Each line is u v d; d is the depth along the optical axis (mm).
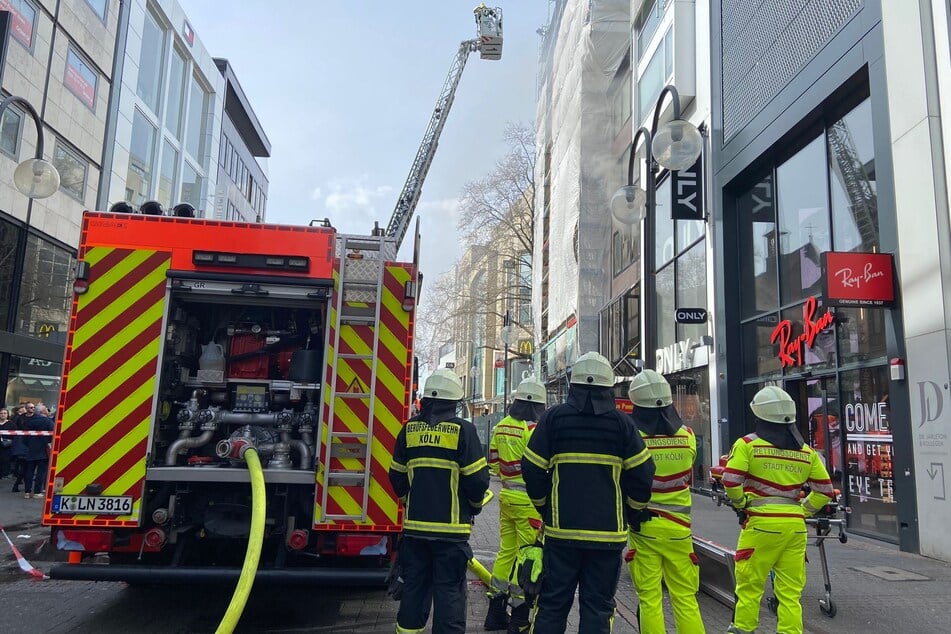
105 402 4875
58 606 5668
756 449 4570
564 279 25438
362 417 5031
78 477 4762
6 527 9414
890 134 9219
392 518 4922
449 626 3945
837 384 10586
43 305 17875
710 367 15172
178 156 28297
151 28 24875
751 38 13617
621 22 22844
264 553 5344
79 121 19172
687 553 4219
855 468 10211
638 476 3770
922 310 8539
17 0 15945
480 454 4219
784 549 4488
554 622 3656
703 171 15852
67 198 18766
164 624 5223
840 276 9102
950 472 8008
